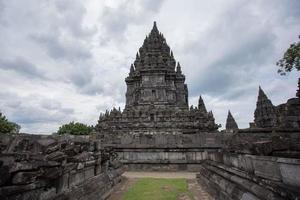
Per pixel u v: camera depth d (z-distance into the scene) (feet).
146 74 207.21
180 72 237.45
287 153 18.74
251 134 53.36
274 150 20.10
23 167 16.55
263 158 19.74
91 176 32.60
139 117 160.15
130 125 155.22
